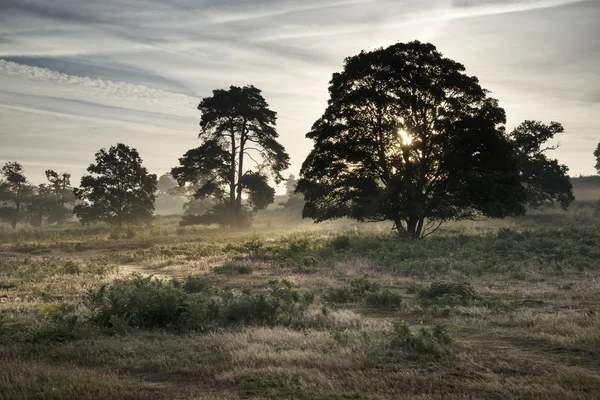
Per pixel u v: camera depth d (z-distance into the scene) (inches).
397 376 308.8
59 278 876.6
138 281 584.4
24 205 4909.0
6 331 438.9
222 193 2487.7
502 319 498.0
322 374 308.2
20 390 278.5
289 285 713.0
